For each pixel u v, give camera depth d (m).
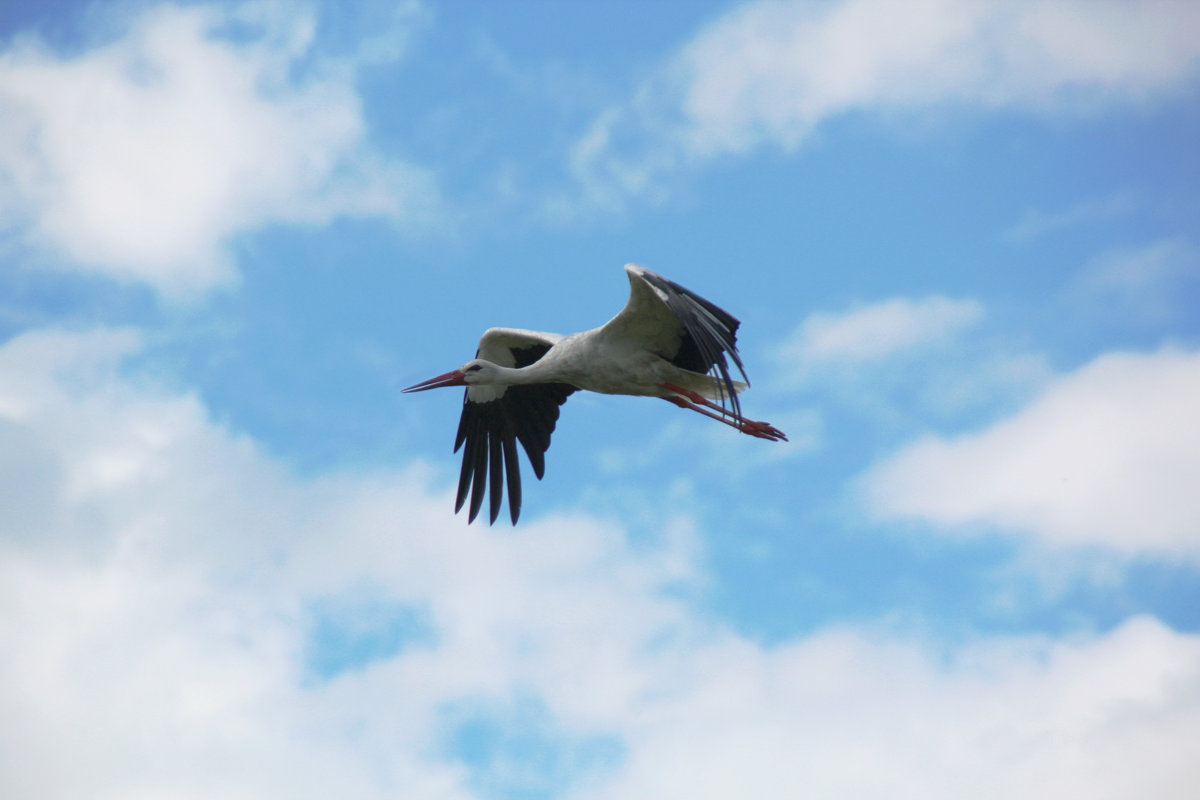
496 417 18.19
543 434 17.98
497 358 17.59
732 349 13.33
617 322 15.09
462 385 16.94
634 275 14.01
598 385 15.78
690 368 15.59
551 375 15.90
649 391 15.67
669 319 14.94
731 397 13.10
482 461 18.20
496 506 17.97
